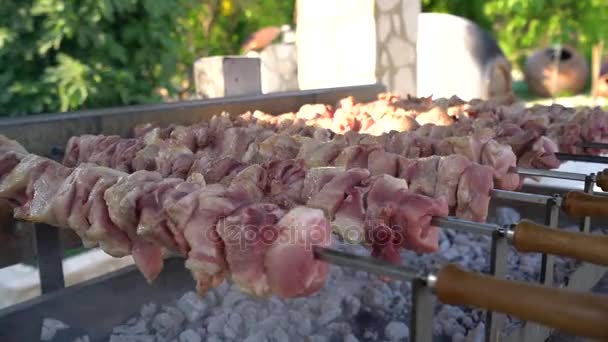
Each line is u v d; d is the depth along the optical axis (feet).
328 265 4.50
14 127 8.16
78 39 18.58
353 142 7.81
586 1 36.78
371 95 16.75
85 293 7.39
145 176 5.19
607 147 9.55
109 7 18.29
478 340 7.18
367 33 20.26
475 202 6.05
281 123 9.82
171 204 4.53
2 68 18.66
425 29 26.50
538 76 40.63
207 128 8.79
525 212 12.67
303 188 5.68
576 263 9.59
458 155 6.18
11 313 6.63
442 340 7.49
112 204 4.99
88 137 8.14
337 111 11.10
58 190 5.62
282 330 7.57
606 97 37.81
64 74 17.97
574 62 40.14
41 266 7.13
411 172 6.31
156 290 8.29
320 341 7.40
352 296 8.54
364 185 5.49
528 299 3.13
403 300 8.65
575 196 5.41
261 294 4.29
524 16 38.63
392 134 8.01
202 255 4.43
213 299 8.32
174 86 22.90
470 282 3.42
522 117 10.30
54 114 9.04
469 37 26.25
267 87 29.25
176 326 7.82
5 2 17.66
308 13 22.09
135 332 7.67
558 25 38.22
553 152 8.27
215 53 38.04
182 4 22.84
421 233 5.27
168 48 20.80
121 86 19.51
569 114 10.82
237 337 7.63
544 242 4.42
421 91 27.04
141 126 9.47
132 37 20.01
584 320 2.92
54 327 7.03
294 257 4.14
